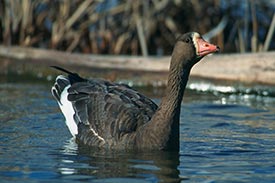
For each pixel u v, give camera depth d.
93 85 13.67
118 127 12.45
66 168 10.98
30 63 19.78
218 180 10.48
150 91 18.00
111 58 20.03
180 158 11.73
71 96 13.65
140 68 19.45
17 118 14.52
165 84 18.48
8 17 21.23
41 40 22.27
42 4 22.19
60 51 20.97
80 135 12.95
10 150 12.08
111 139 12.41
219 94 17.89
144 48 20.61
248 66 18.47
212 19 22.72
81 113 13.20
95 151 12.16
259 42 21.75
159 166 11.20
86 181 10.31
